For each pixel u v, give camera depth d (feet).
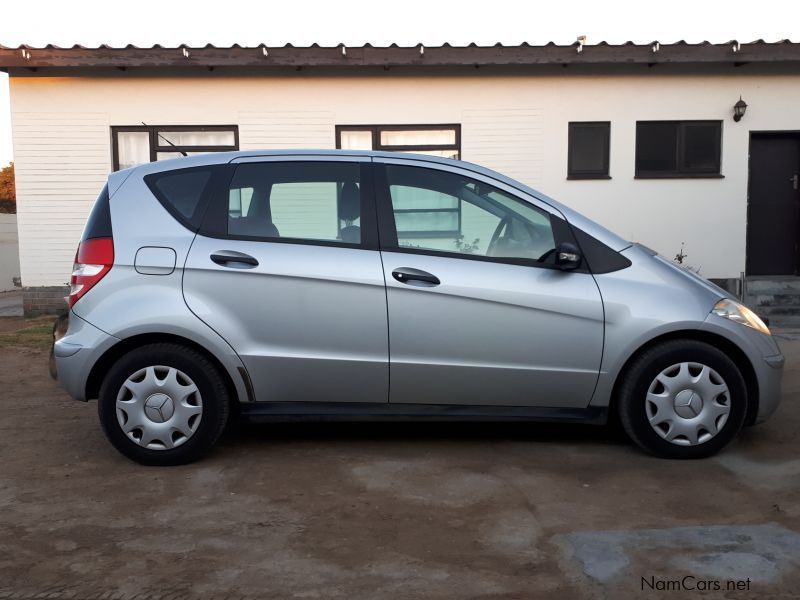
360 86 36.83
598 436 15.71
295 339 13.74
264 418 14.16
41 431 16.58
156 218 13.97
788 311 34.83
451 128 37.32
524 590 9.16
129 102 36.60
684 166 37.19
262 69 36.58
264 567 9.80
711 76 36.60
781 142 37.45
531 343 13.78
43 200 36.78
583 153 37.27
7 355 26.73
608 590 9.14
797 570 9.60
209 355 13.85
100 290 13.60
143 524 11.24
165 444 13.65
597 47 34.63
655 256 14.70
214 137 37.22
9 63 34.22
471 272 13.79
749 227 37.83
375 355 13.78
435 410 14.10
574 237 14.16
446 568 9.74
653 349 13.76
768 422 16.55
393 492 12.46
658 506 11.76
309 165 14.39
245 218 14.08
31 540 10.71
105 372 14.01
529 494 12.32
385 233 14.06
